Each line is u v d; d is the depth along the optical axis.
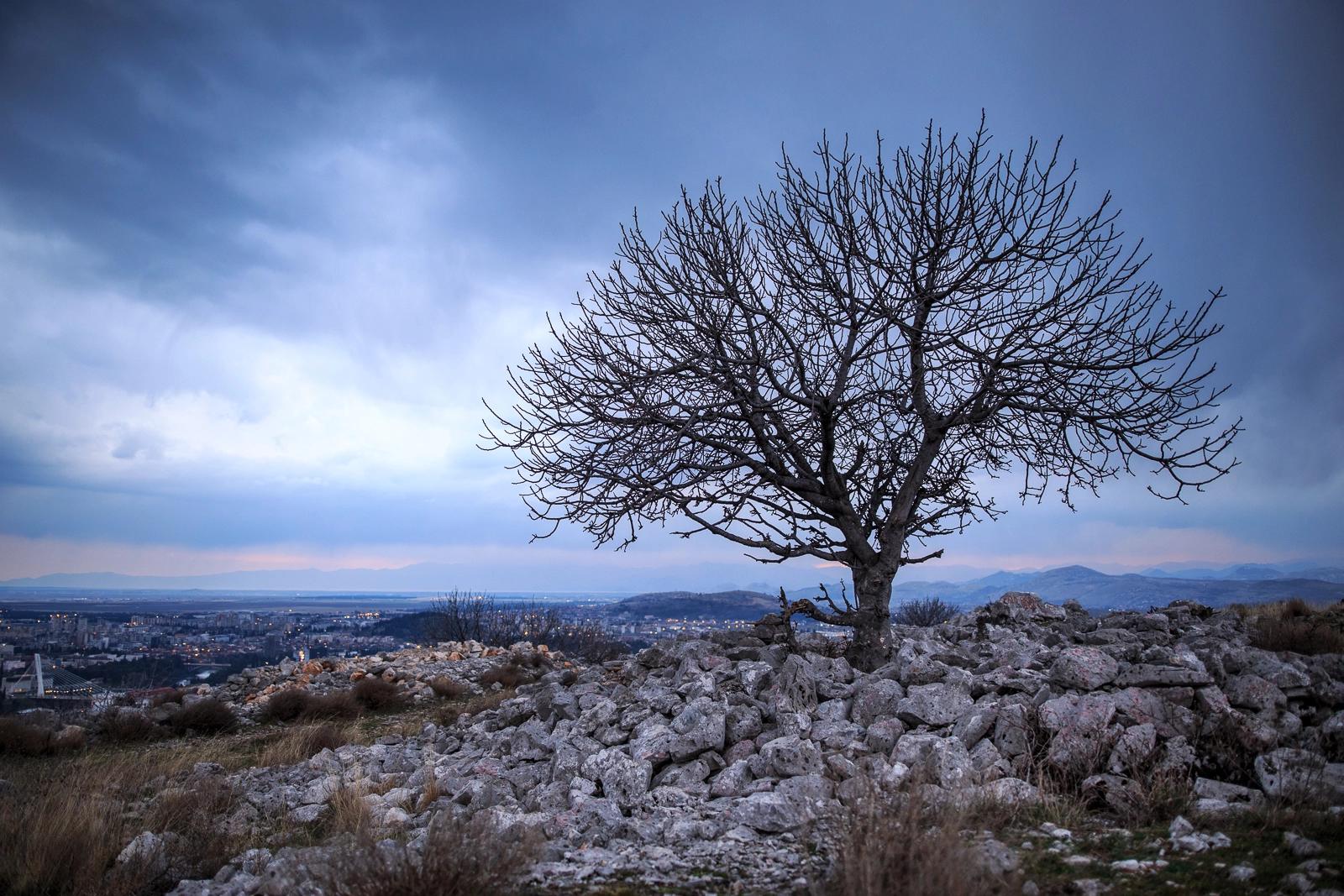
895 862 3.79
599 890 4.17
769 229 10.03
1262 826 4.47
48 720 13.38
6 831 5.95
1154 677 6.15
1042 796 5.24
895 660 9.17
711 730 6.97
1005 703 6.41
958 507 10.65
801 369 9.32
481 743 10.10
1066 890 3.83
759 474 9.65
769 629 11.95
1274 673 6.37
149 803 8.10
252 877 5.15
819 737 6.75
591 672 12.72
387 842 4.89
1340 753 5.46
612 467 9.42
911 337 9.16
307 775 9.44
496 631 33.22
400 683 18.72
